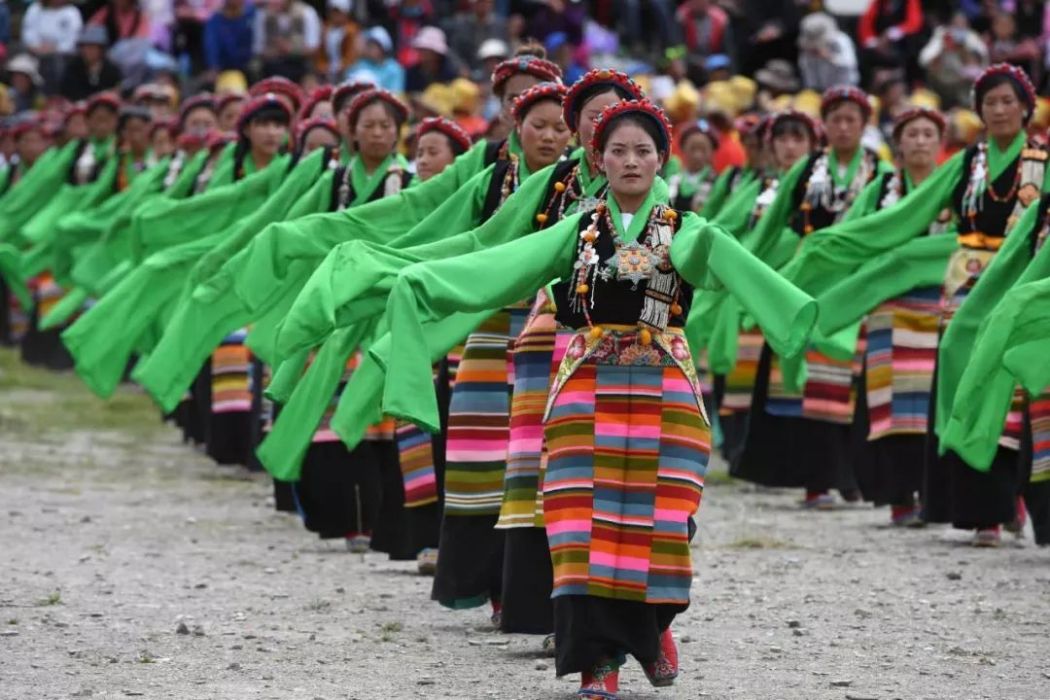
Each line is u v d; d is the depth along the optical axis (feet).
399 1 190.39
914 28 190.60
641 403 49.19
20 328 185.37
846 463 96.84
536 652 57.67
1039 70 170.19
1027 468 78.79
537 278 49.21
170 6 203.31
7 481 102.68
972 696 51.90
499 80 63.82
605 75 55.72
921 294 88.79
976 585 71.00
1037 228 75.92
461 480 60.18
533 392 54.70
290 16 183.01
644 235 49.32
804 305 45.24
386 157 78.79
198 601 66.54
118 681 52.65
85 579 70.90
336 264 54.65
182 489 101.50
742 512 94.84
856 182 94.63
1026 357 66.69
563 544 49.11
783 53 188.55
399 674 54.13
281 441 77.36
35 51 203.31
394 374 46.68
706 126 129.29
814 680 53.88
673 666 50.70
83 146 151.74
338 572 73.87
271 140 98.94
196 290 78.79
